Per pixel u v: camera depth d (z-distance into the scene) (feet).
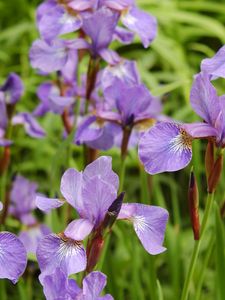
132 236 2.63
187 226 3.92
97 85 2.76
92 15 2.51
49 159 3.97
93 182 1.95
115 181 1.99
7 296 3.20
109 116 2.49
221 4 5.46
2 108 2.83
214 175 2.02
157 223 1.99
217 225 2.38
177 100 4.45
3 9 5.05
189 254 3.36
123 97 2.46
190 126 2.01
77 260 1.90
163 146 1.98
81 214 1.97
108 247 2.49
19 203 3.11
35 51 2.64
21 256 1.88
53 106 2.75
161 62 4.86
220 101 2.02
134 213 2.00
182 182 3.99
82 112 2.90
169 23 4.88
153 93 2.77
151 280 2.54
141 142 1.99
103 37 2.55
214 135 2.01
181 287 2.87
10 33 4.65
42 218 3.84
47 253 1.91
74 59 2.84
